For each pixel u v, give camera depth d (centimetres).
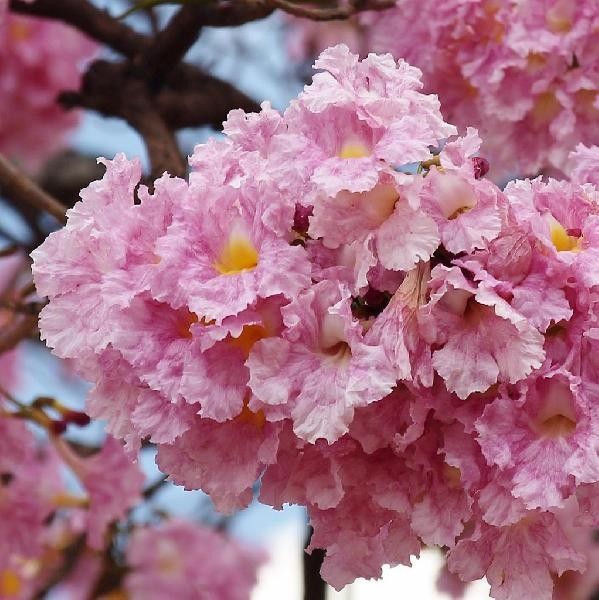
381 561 74
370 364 64
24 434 118
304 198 65
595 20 98
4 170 102
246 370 65
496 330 64
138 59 116
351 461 69
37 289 69
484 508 66
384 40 108
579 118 101
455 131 67
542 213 67
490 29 102
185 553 154
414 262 64
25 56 135
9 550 132
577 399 64
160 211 68
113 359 67
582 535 143
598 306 64
